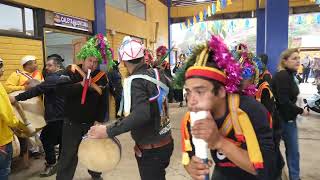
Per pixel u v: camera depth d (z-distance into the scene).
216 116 1.25
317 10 13.09
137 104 2.14
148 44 11.89
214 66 1.19
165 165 2.36
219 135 1.18
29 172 4.26
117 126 2.13
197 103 1.17
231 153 1.17
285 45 6.84
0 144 2.61
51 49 7.51
